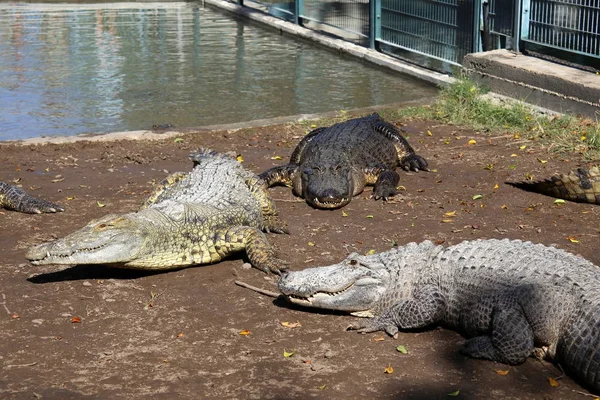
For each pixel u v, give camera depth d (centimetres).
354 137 980
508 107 1227
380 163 960
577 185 855
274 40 1884
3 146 1084
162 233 684
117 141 1120
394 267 607
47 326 607
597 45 1216
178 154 1073
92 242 650
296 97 1402
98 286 675
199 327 604
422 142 1114
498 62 1300
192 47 1802
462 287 579
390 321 595
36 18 2117
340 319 614
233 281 684
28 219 842
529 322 538
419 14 1542
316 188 867
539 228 791
